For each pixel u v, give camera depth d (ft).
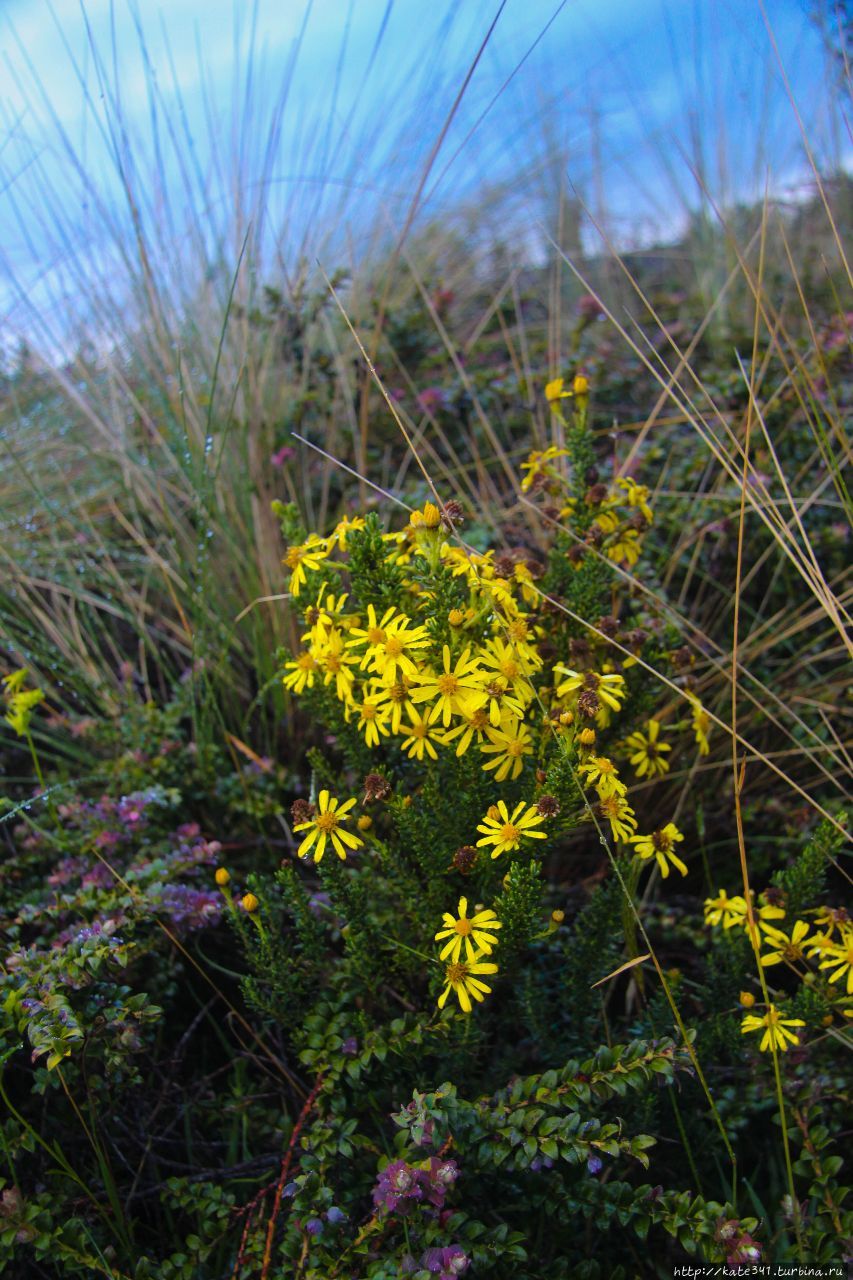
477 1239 1.18
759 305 1.69
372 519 1.35
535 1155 1.17
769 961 1.34
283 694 2.06
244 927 1.40
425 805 1.39
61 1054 1.20
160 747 1.92
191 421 2.39
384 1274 1.11
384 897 1.52
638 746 1.56
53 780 1.99
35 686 2.14
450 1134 1.18
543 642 1.54
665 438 2.52
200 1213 1.34
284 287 2.75
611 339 3.14
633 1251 1.33
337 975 1.41
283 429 2.55
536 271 3.66
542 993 1.45
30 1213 1.20
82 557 2.40
